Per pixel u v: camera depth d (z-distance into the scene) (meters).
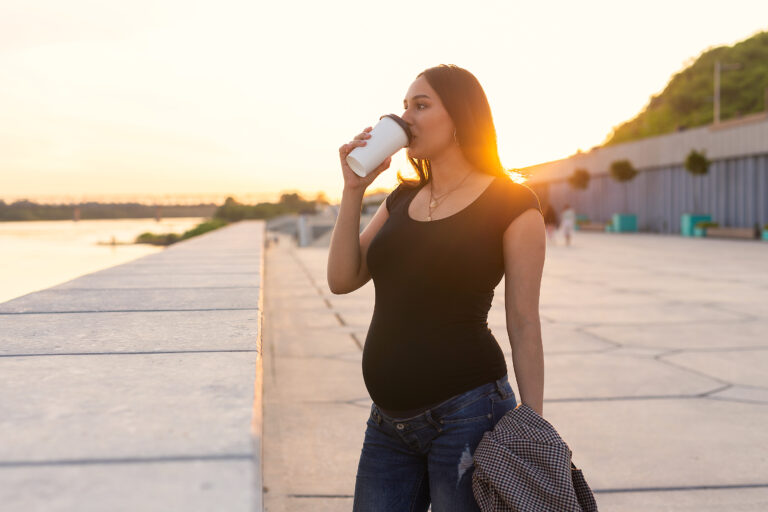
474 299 1.82
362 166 1.83
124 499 0.96
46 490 0.99
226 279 5.17
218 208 62.31
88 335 2.39
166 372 1.75
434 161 1.91
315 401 5.24
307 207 51.41
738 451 4.09
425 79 1.89
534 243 1.79
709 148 35.03
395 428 1.86
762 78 88.19
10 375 1.73
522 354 1.78
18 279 9.28
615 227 42.75
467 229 1.80
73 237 31.36
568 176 52.34
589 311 9.62
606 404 5.07
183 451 1.15
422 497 1.93
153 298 3.74
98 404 1.44
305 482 3.69
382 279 1.91
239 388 1.57
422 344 1.80
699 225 34.28
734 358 6.57
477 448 1.74
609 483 3.65
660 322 8.66
